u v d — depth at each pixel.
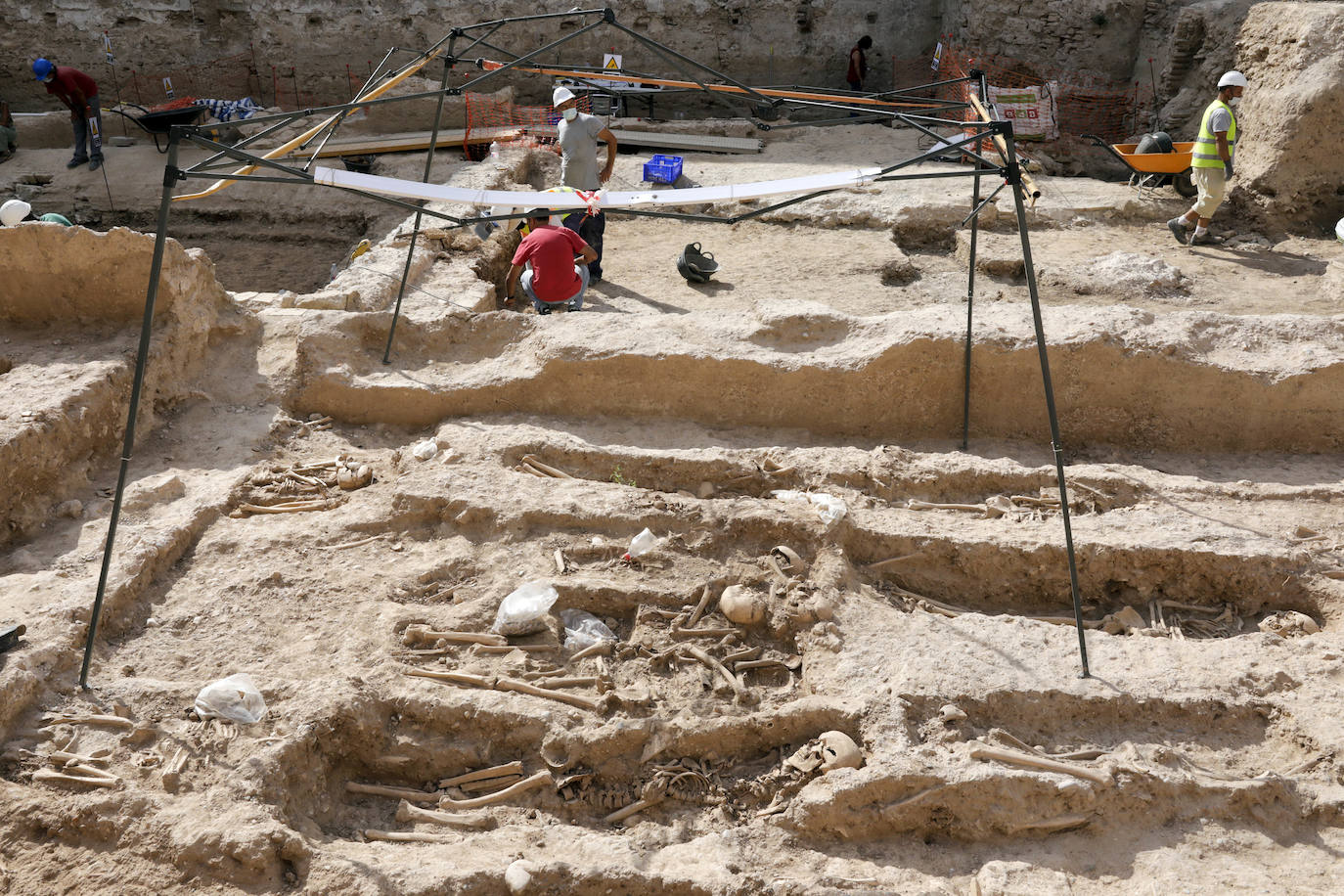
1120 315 6.46
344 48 17.28
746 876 3.56
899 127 14.09
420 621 4.68
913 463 5.89
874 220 10.48
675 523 5.35
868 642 4.57
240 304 7.18
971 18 15.84
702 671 4.57
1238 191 10.56
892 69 17.52
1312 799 3.88
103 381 5.79
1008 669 4.39
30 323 6.48
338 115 5.13
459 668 4.46
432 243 8.68
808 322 6.72
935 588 5.27
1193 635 5.00
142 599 4.78
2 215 7.65
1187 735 4.21
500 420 6.43
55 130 14.11
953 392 6.43
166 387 6.34
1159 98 13.28
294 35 17.20
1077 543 5.17
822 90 6.35
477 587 4.95
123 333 6.36
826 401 6.47
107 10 16.86
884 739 4.01
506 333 6.91
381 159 12.73
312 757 3.99
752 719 4.18
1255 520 5.43
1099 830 3.85
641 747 4.14
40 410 5.35
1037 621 4.79
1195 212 9.87
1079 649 4.57
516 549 5.19
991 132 4.20
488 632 4.66
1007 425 6.51
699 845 3.73
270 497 5.59
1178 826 3.86
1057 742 4.16
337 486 5.79
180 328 6.47
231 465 5.92
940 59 15.58
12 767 3.81
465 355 6.90
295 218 11.73
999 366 6.30
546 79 17.08
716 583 5.00
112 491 5.52
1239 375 6.16
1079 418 6.43
